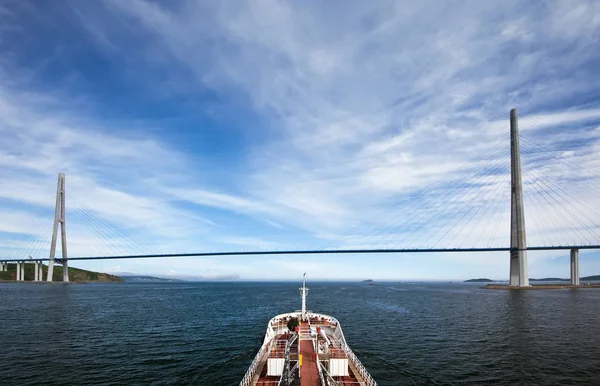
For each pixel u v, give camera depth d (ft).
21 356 147.02
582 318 270.26
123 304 367.66
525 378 125.18
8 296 429.38
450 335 203.62
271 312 315.37
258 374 92.22
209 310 325.62
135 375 125.70
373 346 174.81
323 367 90.43
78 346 166.30
